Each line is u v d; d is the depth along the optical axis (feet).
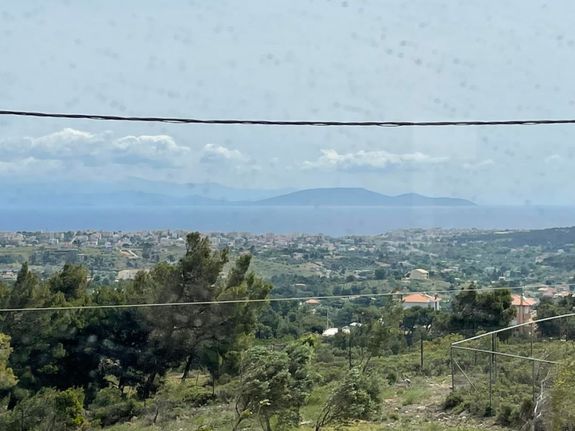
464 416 69.41
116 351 85.76
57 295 84.69
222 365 88.79
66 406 74.54
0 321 79.56
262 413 66.49
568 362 62.23
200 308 89.10
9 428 71.67
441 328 110.52
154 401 81.87
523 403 64.80
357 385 69.26
